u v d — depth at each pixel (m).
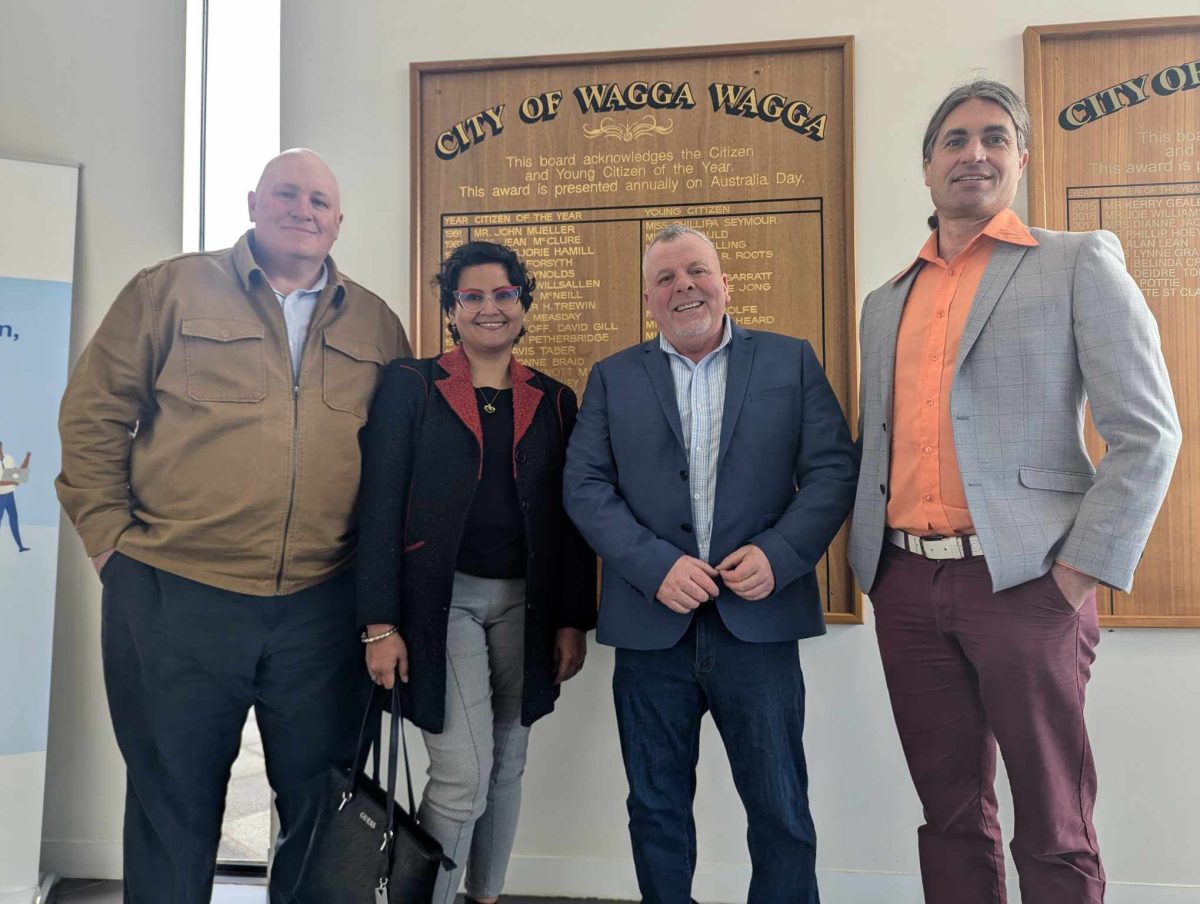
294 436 1.54
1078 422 1.34
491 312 1.61
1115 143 1.93
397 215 2.13
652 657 1.51
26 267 2.12
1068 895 1.32
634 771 1.51
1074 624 1.32
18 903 1.96
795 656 1.52
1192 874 1.89
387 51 2.14
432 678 1.50
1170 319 1.92
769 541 1.45
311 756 1.61
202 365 1.52
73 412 1.56
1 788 2.00
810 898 1.45
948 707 1.43
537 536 1.59
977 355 1.36
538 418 1.66
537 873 2.06
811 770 2.00
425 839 1.48
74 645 2.16
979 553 1.35
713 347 1.59
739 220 2.04
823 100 2.02
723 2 2.06
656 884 1.47
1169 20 1.89
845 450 1.55
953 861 1.47
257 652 1.53
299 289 1.63
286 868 1.63
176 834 1.55
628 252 2.07
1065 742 1.33
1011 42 1.97
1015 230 1.39
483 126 2.11
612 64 2.08
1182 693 1.90
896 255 2.00
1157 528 1.90
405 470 1.58
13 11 2.22
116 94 2.21
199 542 1.51
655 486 1.53
